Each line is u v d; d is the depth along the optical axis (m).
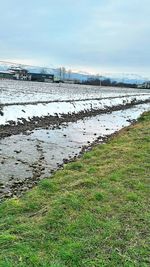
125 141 22.08
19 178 15.55
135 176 13.69
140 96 126.38
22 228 8.99
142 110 68.75
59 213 9.82
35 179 15.48
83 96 87.88
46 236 8.65
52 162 19.17
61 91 108.25
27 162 18.73
